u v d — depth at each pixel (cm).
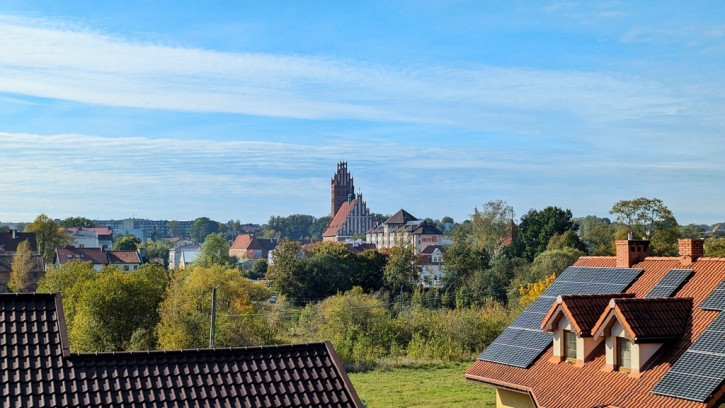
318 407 1494
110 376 1435
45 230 18688
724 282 2400
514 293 9544
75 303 6694
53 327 1505
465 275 11962
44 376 1389
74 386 1388
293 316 8950
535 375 2536
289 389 1520
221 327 6328
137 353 1502
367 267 12800
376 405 4812
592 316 2456
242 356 1579
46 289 7600
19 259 13150
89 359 1460
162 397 1416
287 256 12319
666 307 2333
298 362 1606
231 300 7656
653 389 2073
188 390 1451
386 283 12388
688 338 2231
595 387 2269
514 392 2672
